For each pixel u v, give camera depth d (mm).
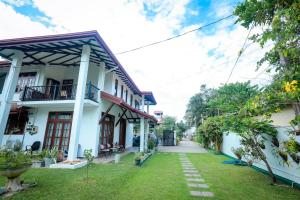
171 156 11734
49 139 10070
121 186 4793
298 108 3410
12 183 4301
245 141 6203
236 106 5703
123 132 15133
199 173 6645
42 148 9898
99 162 8406
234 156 10375
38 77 11102
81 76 8086
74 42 8266
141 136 12242
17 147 8516
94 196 4020
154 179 5641
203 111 32781
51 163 7238
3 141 10320
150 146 14203
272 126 5840
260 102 3314
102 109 10570
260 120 5547
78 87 7996
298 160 4934
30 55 9812
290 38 2330
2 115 7961
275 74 3805
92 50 9273
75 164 6949
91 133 9695
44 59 10711
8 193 4086
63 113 10383
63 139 9953
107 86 12141
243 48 3824
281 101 3154
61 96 9961
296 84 2605
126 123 15891
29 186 4562
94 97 9773
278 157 5902
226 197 4145
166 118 32562
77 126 7590
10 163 4090
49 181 5066
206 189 4711
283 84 2816
